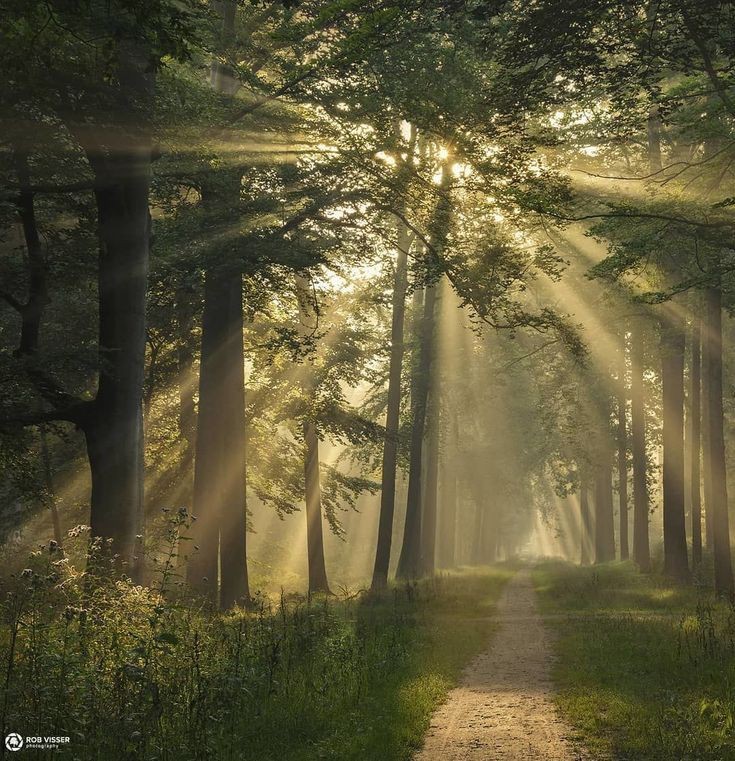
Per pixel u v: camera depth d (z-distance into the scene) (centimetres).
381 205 2175
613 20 1397
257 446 3422
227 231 2105
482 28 1440
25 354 1595
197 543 2292
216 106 1797
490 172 1770
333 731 866
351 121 1939
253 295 2552
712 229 1828
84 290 2236
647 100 1658
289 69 1953
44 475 2634
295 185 2191
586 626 1930
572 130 2175
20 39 1180
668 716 910
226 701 854
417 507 3909
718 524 2612
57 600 813
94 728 700
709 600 2378
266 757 755
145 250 1588
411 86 1831
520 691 1203
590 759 793
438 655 1483
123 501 1533
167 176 1988
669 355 3045
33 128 1445
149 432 3238
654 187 1950
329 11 1409
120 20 1113
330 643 1277
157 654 828
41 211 2055
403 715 948
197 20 1505
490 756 813
